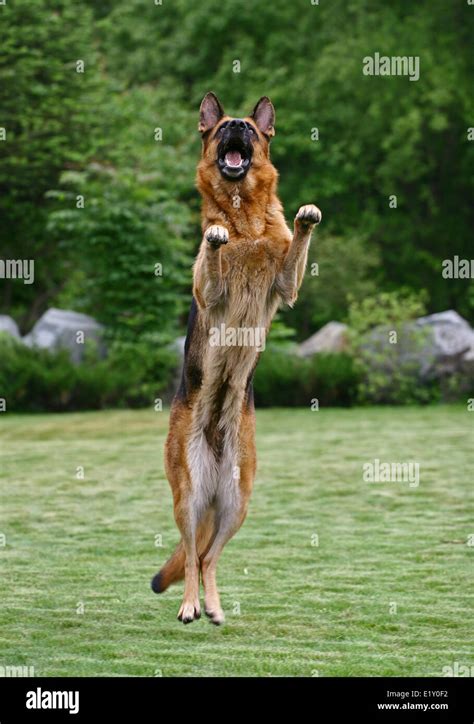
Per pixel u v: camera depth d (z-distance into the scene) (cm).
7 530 1054
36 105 2730
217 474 729
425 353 2319
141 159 2689
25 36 2695
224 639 732
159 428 1869
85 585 860
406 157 3247
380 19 3425
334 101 3394
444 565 907
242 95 3400
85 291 2623
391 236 3416
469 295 3116
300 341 3238
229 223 713
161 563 930
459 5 3316
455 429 1814
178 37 3519
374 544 990
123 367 2309
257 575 888
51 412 2208
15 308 3062
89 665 679
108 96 2914
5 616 777
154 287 2502
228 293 708
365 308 2386
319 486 1287
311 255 3091
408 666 673
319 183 3394
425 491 1248
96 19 3647
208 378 714
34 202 2781
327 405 2316
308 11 3481
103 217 2462
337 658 690
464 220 3453
